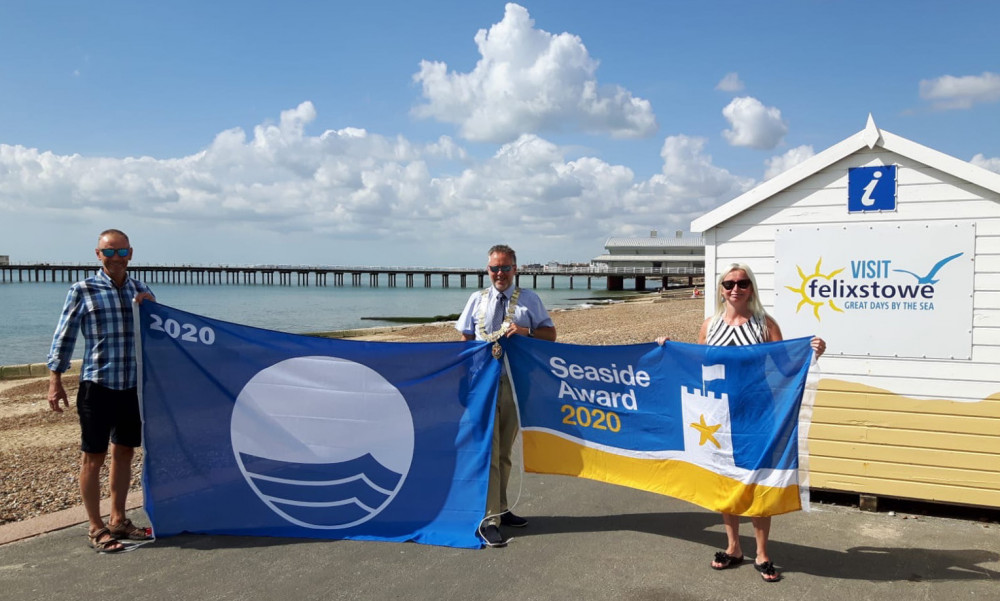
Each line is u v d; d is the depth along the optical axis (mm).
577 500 5367
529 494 5527
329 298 84312
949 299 4832
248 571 4020
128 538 4520
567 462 4754
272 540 4531
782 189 5316
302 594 3715
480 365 4707
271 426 4727
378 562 4152
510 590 3758
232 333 4738
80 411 4328
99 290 4375
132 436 4508
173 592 3738
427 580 3891
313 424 4727
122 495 4523
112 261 4414
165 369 4617
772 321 4324
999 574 3914
